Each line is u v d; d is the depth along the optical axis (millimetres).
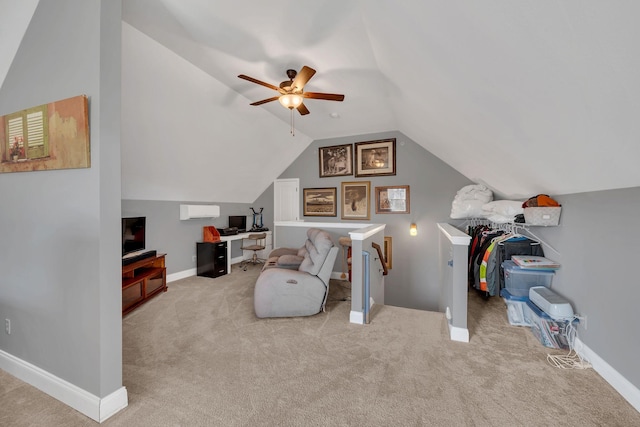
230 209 5895
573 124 1414
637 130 1143
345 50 2520
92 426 1498
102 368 1545
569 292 2383
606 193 1897
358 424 1520
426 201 5078
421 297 5113
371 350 2318
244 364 2107
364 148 5496
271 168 5918
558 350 2297
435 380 1903
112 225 1581
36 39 1742
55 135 1622
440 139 3680
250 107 4086
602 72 1001
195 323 2879
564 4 868
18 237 1870
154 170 3875
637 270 1628
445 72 1864
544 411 1608
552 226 2713
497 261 3268
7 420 1538
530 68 1257
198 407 1649
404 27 1734
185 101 3340
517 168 2584
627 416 1565
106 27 1519
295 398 1727
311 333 2645
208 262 4848
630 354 1680
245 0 1962
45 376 1757
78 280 1604
